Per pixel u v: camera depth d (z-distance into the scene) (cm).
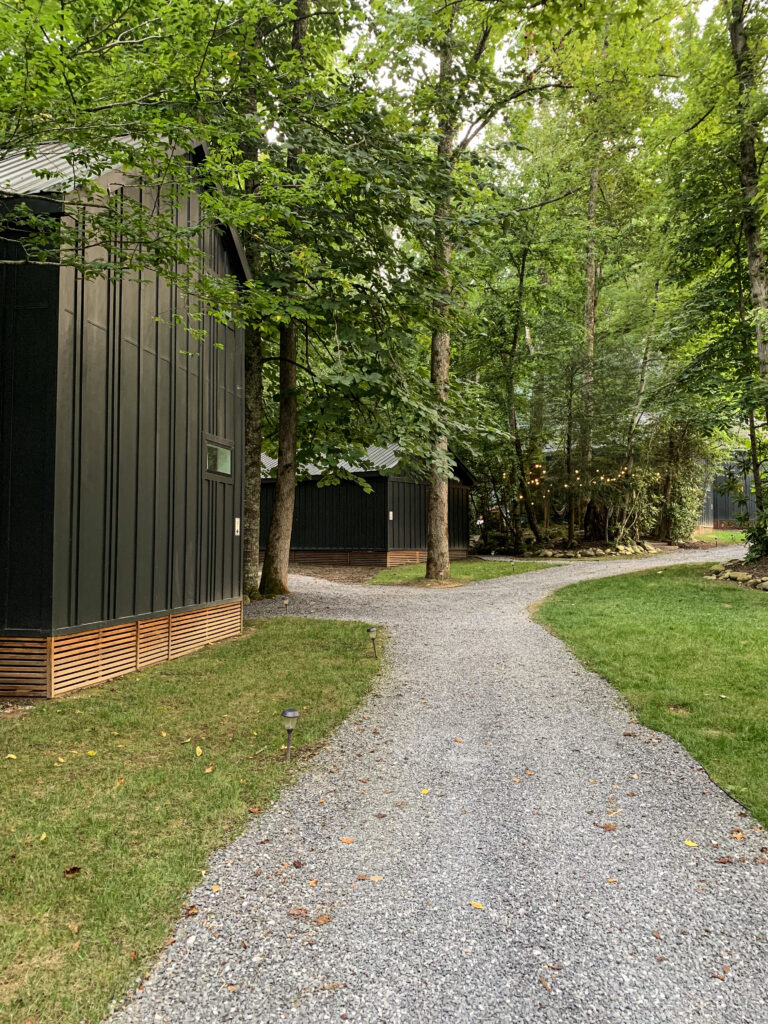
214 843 321
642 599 1107
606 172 2048
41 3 305
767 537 1302
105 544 616
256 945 246
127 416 652
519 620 1000
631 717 523
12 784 377
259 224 552
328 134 860
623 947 247
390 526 1941
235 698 571
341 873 300
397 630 930
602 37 1346
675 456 2411
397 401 1075
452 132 1371
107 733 469
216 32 430
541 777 413
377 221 983
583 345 2247
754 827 343
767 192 1067
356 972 232
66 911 260
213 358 859
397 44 1135
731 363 1370
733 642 736
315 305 996
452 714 545
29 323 547
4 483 549
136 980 225
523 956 242
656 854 318
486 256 1959
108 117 415
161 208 672
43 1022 204
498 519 2708
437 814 362
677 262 1454
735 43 1238
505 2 696
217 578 858
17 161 680
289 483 1334
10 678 551
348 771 423
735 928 259
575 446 2316
